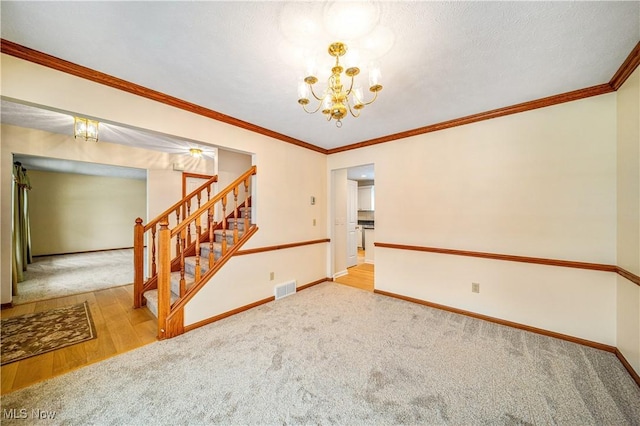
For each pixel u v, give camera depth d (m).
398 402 1.55
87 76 1.90
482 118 2.72
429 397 1.59
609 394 1.60
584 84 2.12
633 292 1.82
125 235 8.15
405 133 3.32
